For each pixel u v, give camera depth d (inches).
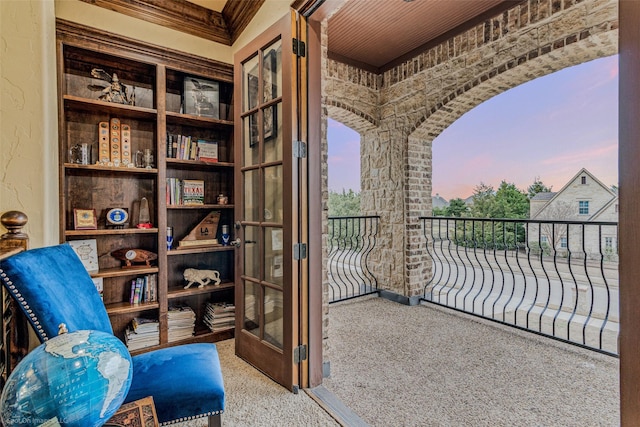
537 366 93.6
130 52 95.1
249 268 94.5
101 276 91.4
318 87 81.5
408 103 158.6
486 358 98.7
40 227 61.4
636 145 27.5
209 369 56.6
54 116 75.6
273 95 84.7
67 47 88.4
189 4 104.2
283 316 79.8
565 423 68.6
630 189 27.8
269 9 89.5
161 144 100.2
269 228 86.7
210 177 121.0
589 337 114.0
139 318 102.7
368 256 180.9
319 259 81.5
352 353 102.1
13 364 51.3
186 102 108.8
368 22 132.2
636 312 27.3
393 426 66.7
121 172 101.5
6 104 59.2
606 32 96.3
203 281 113.5
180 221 115.3
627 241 28.0
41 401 29.3
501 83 127.6
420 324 129.0
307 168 79.4
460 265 205.6
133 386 50.4
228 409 70.8
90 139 98.5
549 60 112.0
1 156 59.1
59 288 44.7
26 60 60.5
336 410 71.1
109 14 93.8
